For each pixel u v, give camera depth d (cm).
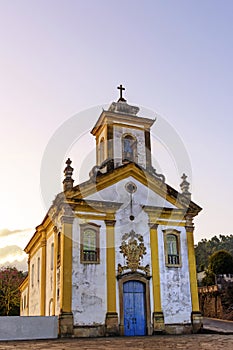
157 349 1105
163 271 1770
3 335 1445
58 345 1246
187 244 1856
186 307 1753
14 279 3619
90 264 1656
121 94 2112
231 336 1527
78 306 1586
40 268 2070
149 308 1691
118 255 1716
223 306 2289
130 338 1485
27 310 2466
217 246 5872
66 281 1595
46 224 2017
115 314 1620
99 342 1334
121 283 1678
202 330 1722
